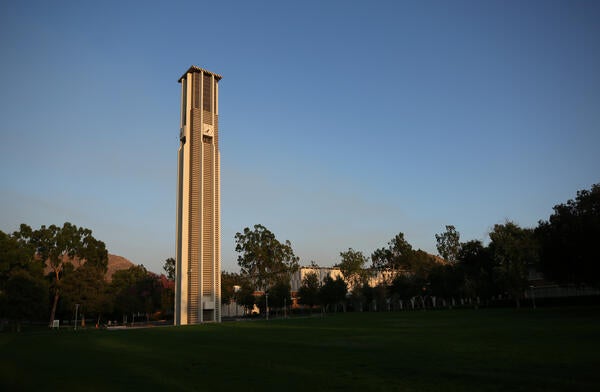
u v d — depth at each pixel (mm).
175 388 13828
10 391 14094
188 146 79125
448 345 23500
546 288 87125
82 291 80375
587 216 49531
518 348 20797
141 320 112375
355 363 18000
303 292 99812
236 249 107312
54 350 28547
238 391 13109
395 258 128500
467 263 95125
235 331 43219
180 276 74125
